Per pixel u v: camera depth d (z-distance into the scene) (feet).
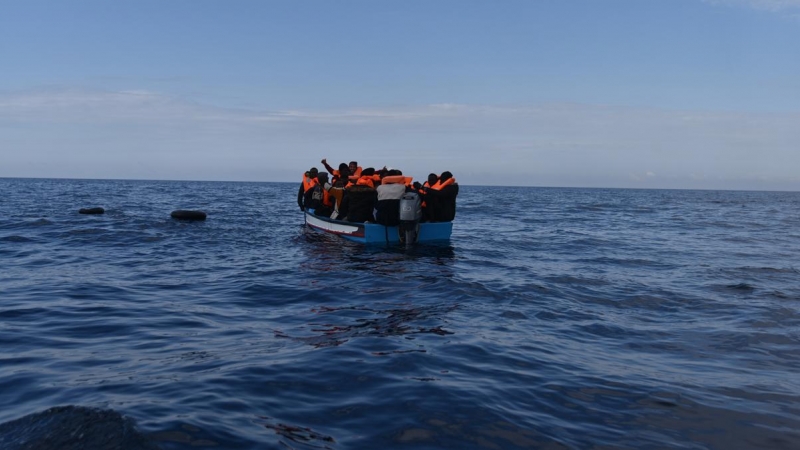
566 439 9.92
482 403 11.32
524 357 14.58
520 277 27.20
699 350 15.75
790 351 15.71
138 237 41.81
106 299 21.62
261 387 11.94
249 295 22.72
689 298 22.82
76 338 16.16
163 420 9.91
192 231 46.52
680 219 79.20
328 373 12.92
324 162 43.55
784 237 52.75
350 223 39.52
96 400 10.96
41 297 21.72
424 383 12.37
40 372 12.96
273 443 9.27
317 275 27.30
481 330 17.39
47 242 38.58
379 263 31.22
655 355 15.24
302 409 10.84
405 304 21.07
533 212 88.99
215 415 10.29
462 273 28.09
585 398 11.85
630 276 28.22
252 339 16.12
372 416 10.59
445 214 39.27
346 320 18.57
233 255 34.27
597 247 41.57
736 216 91.56
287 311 19.94
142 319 18.53
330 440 9.52
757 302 22.08
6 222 50.11
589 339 16.74
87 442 9.02
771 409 11.43
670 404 11.60
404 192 36.99
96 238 40.88
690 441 9.97
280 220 59.93
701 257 36.35
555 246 41.73
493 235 49.21
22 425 9.72
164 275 27.25
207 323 18.11
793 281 27.14
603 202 146.61
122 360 13.97
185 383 12.09
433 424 10.31
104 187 206.49
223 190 204.44
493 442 9.71
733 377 13.39
